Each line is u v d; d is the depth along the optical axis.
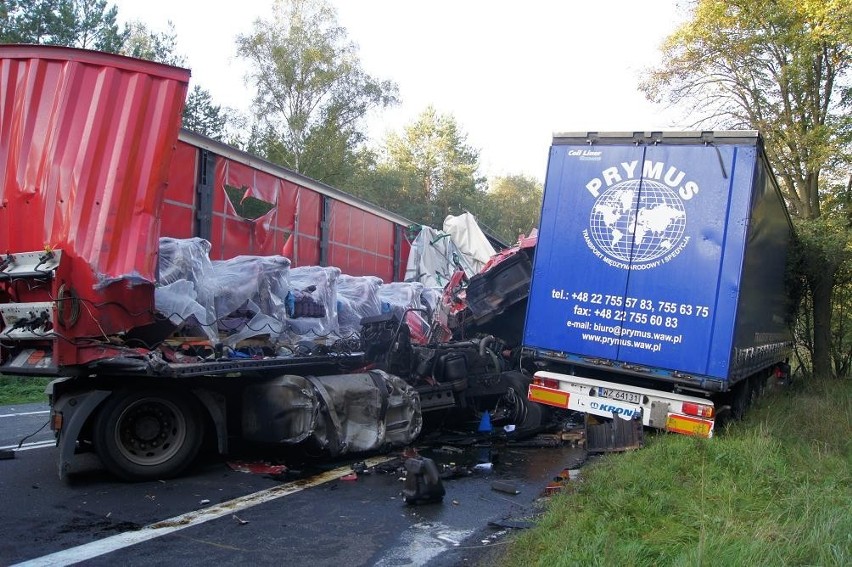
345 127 36.41
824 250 14.65
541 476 7.14
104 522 5.18
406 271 19.73
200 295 7.23
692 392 8.07
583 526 4.72
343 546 4.82
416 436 8.44
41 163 6.25
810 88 15.78
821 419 9.12
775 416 9.06
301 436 6.97
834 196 16.00
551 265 8.62
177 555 4.54
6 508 5.43
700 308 7.68
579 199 8.50
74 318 5.96
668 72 17.34
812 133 15.27
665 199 7.95
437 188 54.38
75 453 6.30
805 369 17.23
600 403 8.35
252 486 6.39
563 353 8.48
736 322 7.54
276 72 34.53
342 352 8.50
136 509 5.54
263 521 5.34
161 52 34.31
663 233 7.94
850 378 16.23
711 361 7.58
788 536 4.26
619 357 8.12
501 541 4.97
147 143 6.41
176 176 11.95
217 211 13.09
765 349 10.85
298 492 6.24
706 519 4.81
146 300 6.38
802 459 6.73
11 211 6.34
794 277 14.85
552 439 9.19
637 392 8.09
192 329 7.04
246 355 7.33
